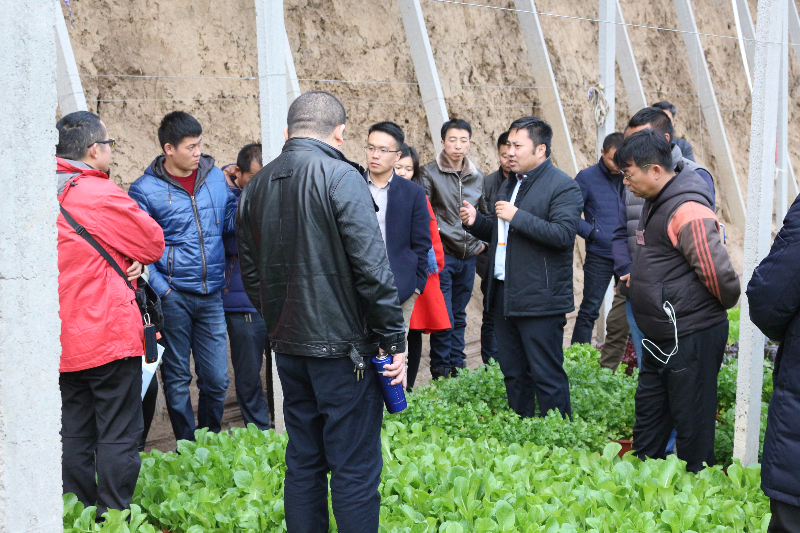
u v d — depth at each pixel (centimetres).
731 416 518
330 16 820
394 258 484
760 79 411
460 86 941
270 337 301
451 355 690
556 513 351
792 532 275
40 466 212
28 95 203
